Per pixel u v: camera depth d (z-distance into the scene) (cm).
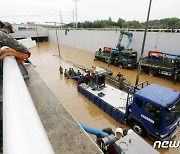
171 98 797
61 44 5250
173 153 807
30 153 36
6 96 74
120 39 2464
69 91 1605
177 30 2006
